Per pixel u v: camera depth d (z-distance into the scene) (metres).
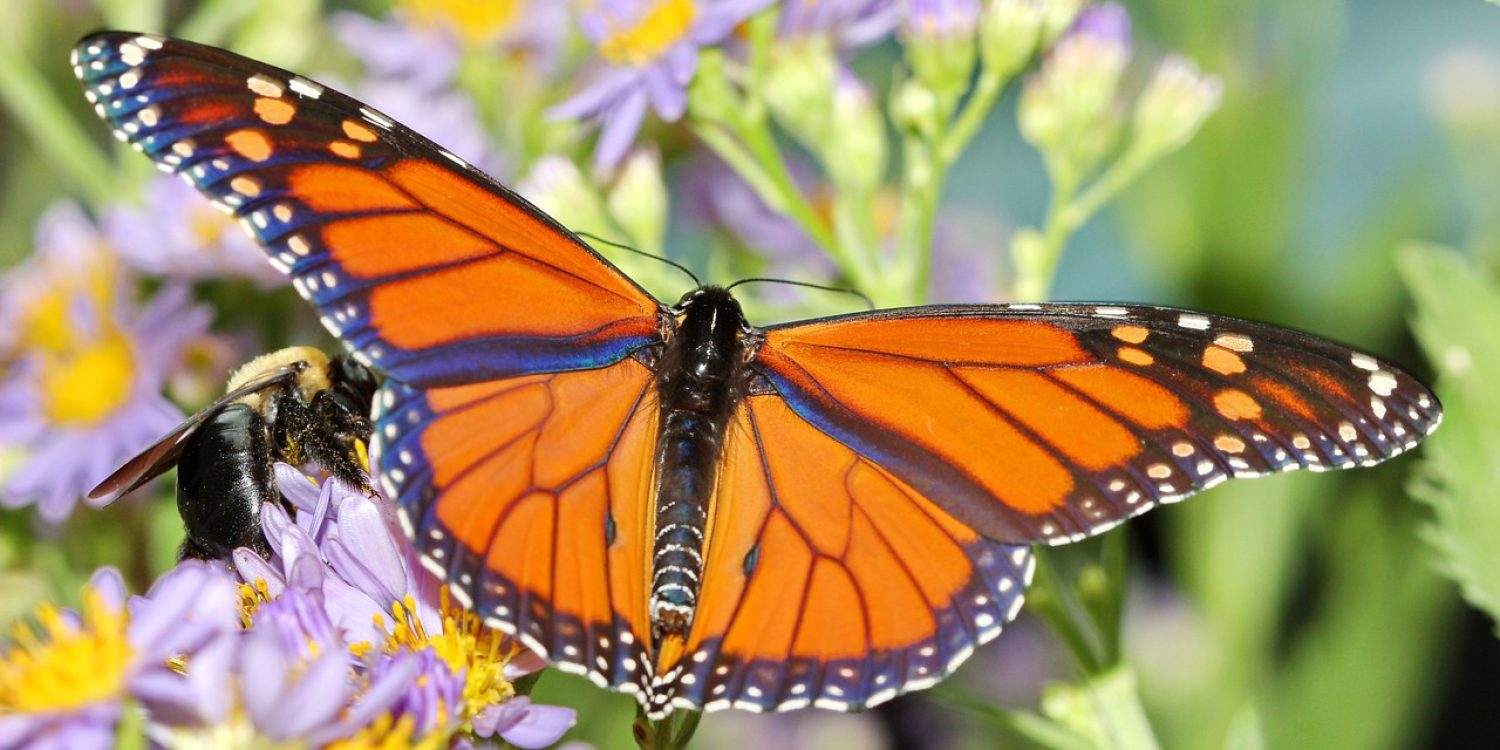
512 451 0.40
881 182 0.51
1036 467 0.41
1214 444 0.41
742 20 0.46
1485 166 0.50
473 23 0.52
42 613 0.39
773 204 0.46
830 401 0.42
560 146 0.50
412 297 0.41
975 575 0.41
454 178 0.41
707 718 0.52
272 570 0.41
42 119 0.49
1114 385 0.41
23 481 0.48
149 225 0.49
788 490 0.41
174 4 0.55
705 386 0.42
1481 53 0.52
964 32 0.45
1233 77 0.49
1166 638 0.51
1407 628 0.48
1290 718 0.49
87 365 0.49
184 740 0.39
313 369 0.42
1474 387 0.44
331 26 0.53
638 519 0.41
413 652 0.40
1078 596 0.44
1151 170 0.49
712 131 0.46
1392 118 0.53
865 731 0.53
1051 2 0.46
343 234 0.40
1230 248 0.49
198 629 0.39
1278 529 0.49
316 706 0.38
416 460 0.40
